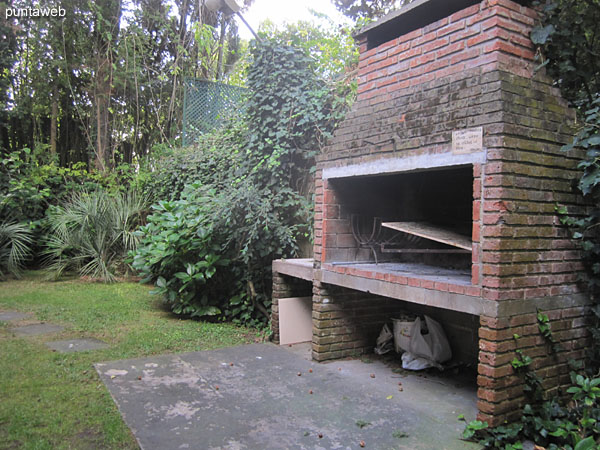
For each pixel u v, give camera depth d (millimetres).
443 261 4574
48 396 3396
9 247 8719
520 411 3021
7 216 9336
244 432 3010
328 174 4492
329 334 4691
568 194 3270
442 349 4500
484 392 2934
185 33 13828
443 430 3127
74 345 4715
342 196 4664
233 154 7480
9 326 5348
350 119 4293
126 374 3990
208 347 4984
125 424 3035
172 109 13281
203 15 13727
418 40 3684
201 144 9188
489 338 2904
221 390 3738
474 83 3107
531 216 3047
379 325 5062
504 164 2895
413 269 4168
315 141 5824
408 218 5008
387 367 4516
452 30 3408
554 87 3316
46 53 12086
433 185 4750
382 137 3828
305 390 3812
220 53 14359
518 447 2801
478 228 2994
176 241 5871
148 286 8047
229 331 5637
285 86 5918
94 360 4297
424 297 3420
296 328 5324
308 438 2963
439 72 3494
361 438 2984
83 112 12797
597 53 3496
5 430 2857
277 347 5102
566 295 3266
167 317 6109
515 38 3174
